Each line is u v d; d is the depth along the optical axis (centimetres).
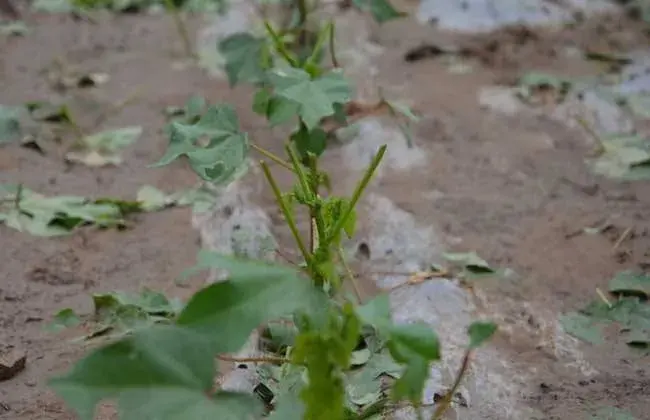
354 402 161
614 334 176
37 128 221
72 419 162
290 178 207
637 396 166
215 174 161
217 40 258
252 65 210
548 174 210
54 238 194
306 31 231
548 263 189
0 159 212
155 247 192
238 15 276
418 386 137
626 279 185
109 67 246
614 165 212
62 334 175
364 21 267
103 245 192
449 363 169
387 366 165
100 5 289
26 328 176
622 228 197
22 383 167
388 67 245
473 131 221
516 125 224
